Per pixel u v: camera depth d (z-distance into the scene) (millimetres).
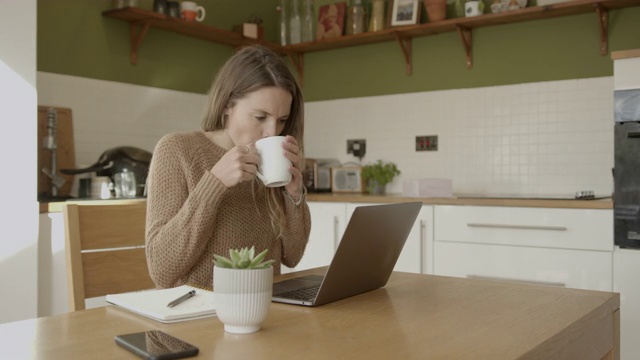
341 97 4336
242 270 903
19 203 2551
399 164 4078
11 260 2525
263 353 824
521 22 3680
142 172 3100
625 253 2754
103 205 1511
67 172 2982
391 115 4117
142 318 1015
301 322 999
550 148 3582
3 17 2520
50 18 3256
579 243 2861
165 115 3875
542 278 2953
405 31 3854
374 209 1124
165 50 3873
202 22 4043
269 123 1414
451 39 3908
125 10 3402
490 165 3764
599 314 1141
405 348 854
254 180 1481
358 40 4078
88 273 1462
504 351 847
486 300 1186
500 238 3061
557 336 943
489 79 3785
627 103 2748
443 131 3924
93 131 3451
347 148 4297
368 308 1108
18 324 977
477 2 3666
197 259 1372
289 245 1558
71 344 868
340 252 1092
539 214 2957
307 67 4484
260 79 1383
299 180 1395
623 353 2773
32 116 2602
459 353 834
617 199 2766
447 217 3211
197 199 1230
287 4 4398
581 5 3320
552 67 3590
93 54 3461
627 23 3391
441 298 1204
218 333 923
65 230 1450
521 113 3674
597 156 3447
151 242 1272
